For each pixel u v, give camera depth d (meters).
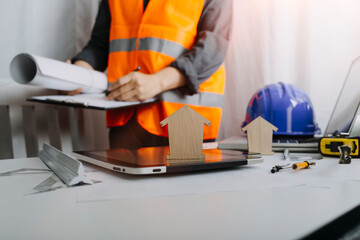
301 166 0.43
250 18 1.23
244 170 0.43
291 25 1.14
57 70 0.81
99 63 1.16
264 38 1.19
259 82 1.23
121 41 1.04
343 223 0.22
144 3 1.01
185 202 0.27
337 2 1.04
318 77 1.08
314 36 1.08
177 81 0.93
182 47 1.00
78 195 0.30
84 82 0.92
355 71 0.64
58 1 1.30
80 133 1.26
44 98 0.84
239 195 0.29
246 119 0.83
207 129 1.07
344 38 1.03
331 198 0.28
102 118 1.43
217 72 1.09
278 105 0.73
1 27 1.16
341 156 0.50
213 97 1.07
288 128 0.72
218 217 0.22
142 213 0.24
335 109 0.69
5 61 1.17
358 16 1.01
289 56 1.15
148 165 0.38
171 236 0.19
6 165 0.52
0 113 1.07
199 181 0.36
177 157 0.43
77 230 0.20
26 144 1.12
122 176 0.40
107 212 0.24
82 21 1.39
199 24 1.05
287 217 0.22
